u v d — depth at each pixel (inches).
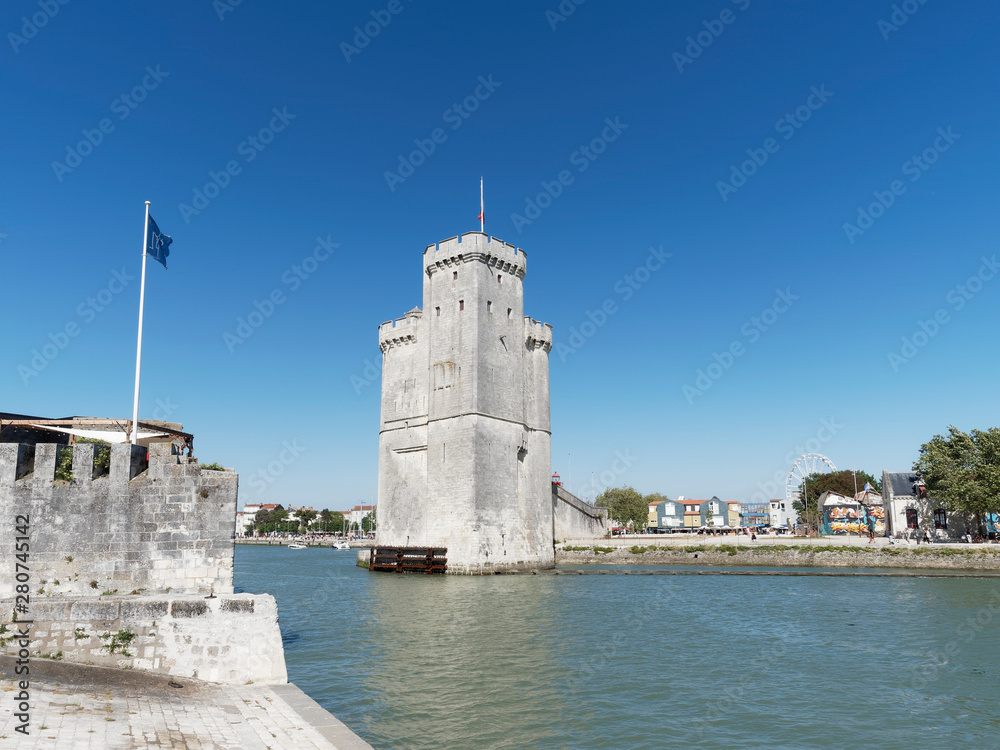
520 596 1770.4
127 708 532.1
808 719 703.7
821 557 2650.1
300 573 2603.3
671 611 1475.1
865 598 1690.5
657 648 1056.2
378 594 1825.8
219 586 738.8
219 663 655.8
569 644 1085.1
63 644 641.6
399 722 678.5
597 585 2063.2
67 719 485.7
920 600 1633.9
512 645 1075.3
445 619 1353.3
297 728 528.7
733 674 890.7
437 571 2453.2
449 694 781.3
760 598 1711.4
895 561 2514.8
